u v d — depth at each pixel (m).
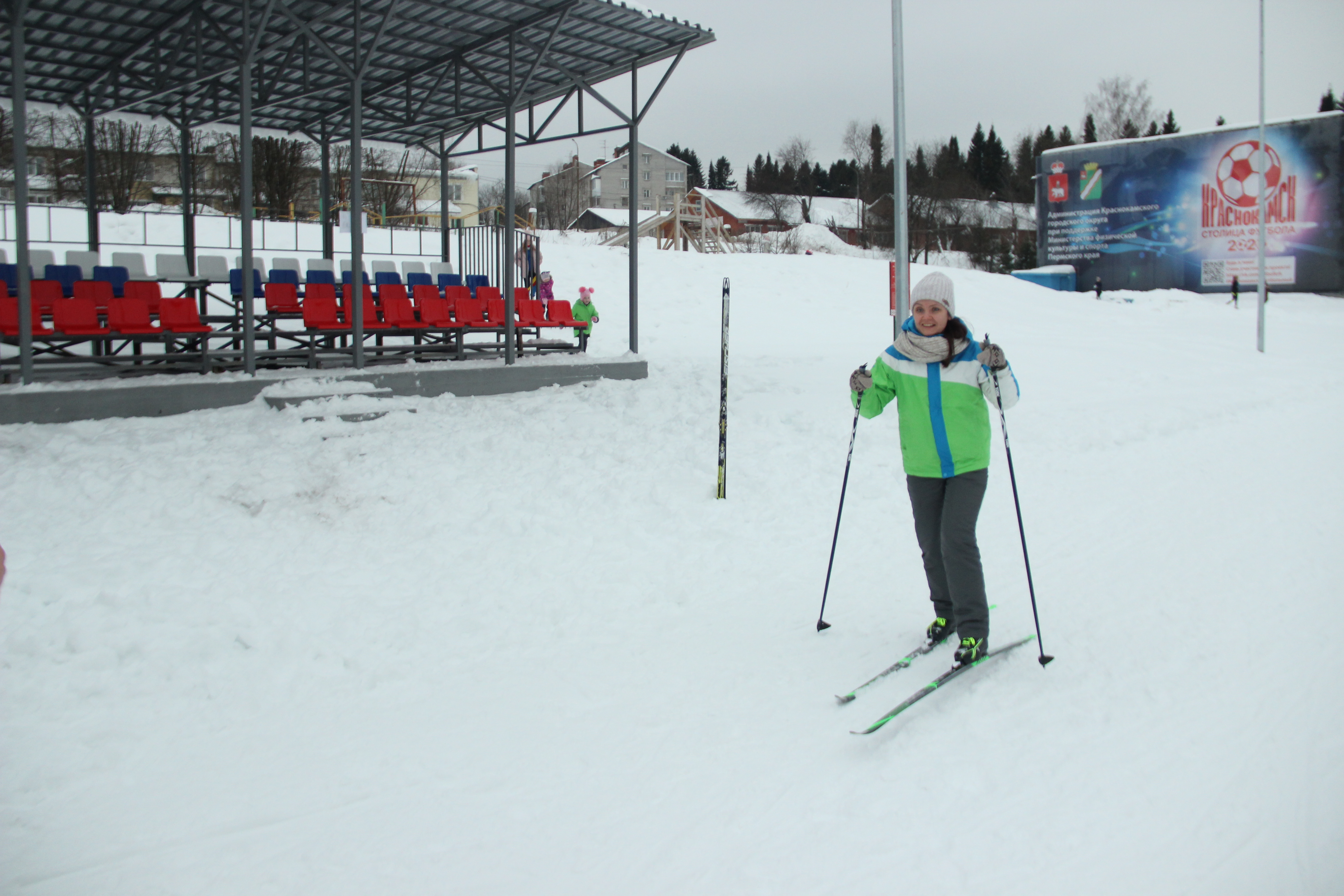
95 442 7.03
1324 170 37.19
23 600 4.40
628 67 12.70
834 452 8.15
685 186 92.19
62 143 31.25
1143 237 41.50
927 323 3.91
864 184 66.50
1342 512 6.75
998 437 9.32
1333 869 2.45
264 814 2.86
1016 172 76.94
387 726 3.47
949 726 3.37
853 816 2.79
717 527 6.18
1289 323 29.91
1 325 8.46
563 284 24.88
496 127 13.70
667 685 3.82
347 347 12.33
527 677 3.93
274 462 6.74
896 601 4.84
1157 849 2.57
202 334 9.37
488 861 2.60
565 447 7.94
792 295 27.34
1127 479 7.86
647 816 2.82
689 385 11.86
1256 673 3.82
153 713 3.55
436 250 23.27
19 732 3.35
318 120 14.91
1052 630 4.36
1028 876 2.45
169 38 10.87
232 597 4.64
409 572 5.23
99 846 2.68
